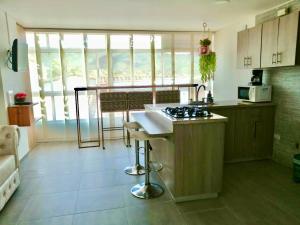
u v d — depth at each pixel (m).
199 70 5.24
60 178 3.25
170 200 2.64
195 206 2.52
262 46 3.46
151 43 5.25
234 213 2.39
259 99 3.70
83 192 2.85
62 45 4.90
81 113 5.16
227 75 5.13
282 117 3.63
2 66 3.49
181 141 2.48
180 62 5.46
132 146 4.75
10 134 2.87
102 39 5.06
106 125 5.31
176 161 2.51
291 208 2.46
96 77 5.13
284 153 3.63
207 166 2.60
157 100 4.91
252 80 3.90
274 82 3.74
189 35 5.42
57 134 5.17
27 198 2.73
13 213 2.43
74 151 4.46
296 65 3.04
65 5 3.35
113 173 3.40
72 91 5.08
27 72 4.64
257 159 3.88
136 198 2.70
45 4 3.29
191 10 3.73
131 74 5.26
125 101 4.75
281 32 3.10
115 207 2.52
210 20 4.44
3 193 2.47
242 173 3.36
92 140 5.10
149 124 2.87
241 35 3.93
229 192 2.81
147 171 2.81
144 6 3.46
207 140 2.54
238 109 3.65
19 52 3.69
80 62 5.04
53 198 2.72
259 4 3.44
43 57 4.89
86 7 3.46
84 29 4.93
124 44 5.15
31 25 4.55
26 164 3.80
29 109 3.70
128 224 2.23
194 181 2.59
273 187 2.93
